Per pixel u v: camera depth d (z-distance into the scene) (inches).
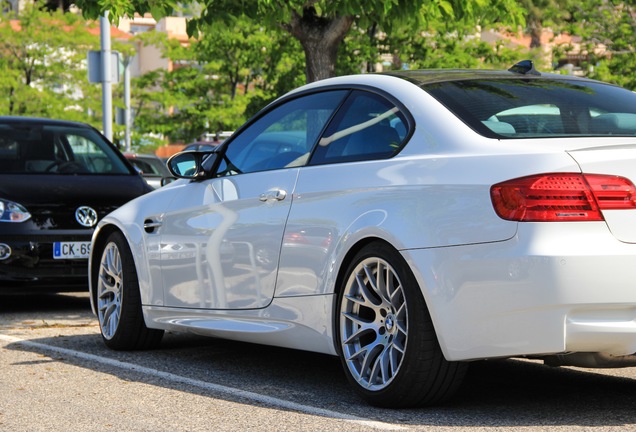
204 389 309.4
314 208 299.0
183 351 385.4
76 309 520.4
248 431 255.4
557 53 1918.1
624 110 293.0
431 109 283.4
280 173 317.7
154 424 264.5
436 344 266.2
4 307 529.7
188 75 2411.4
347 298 287.1
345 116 307.9
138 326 382.9
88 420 269.6
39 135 554.6
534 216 246.5
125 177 544.1
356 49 1533.0
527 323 247.1
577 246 243.9
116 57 978.1
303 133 319.6
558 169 248.8
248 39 2164.1
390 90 298.0
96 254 408.2
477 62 1685.5
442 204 262.8
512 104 285.3
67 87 2444.6
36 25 2325.3
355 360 287.7
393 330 275.9
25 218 498.0
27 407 286.2
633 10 1854.1
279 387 312.8
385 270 278.7
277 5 555.5
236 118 2338.8
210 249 339.3
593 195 246.4
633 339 245.8
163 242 363.9
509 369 339.3
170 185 374.6
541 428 254.4
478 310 253.8
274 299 312.5
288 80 1712.6
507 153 258.1
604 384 313.6
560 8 1929.1
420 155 276.7
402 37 1545.3
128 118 1843.0
